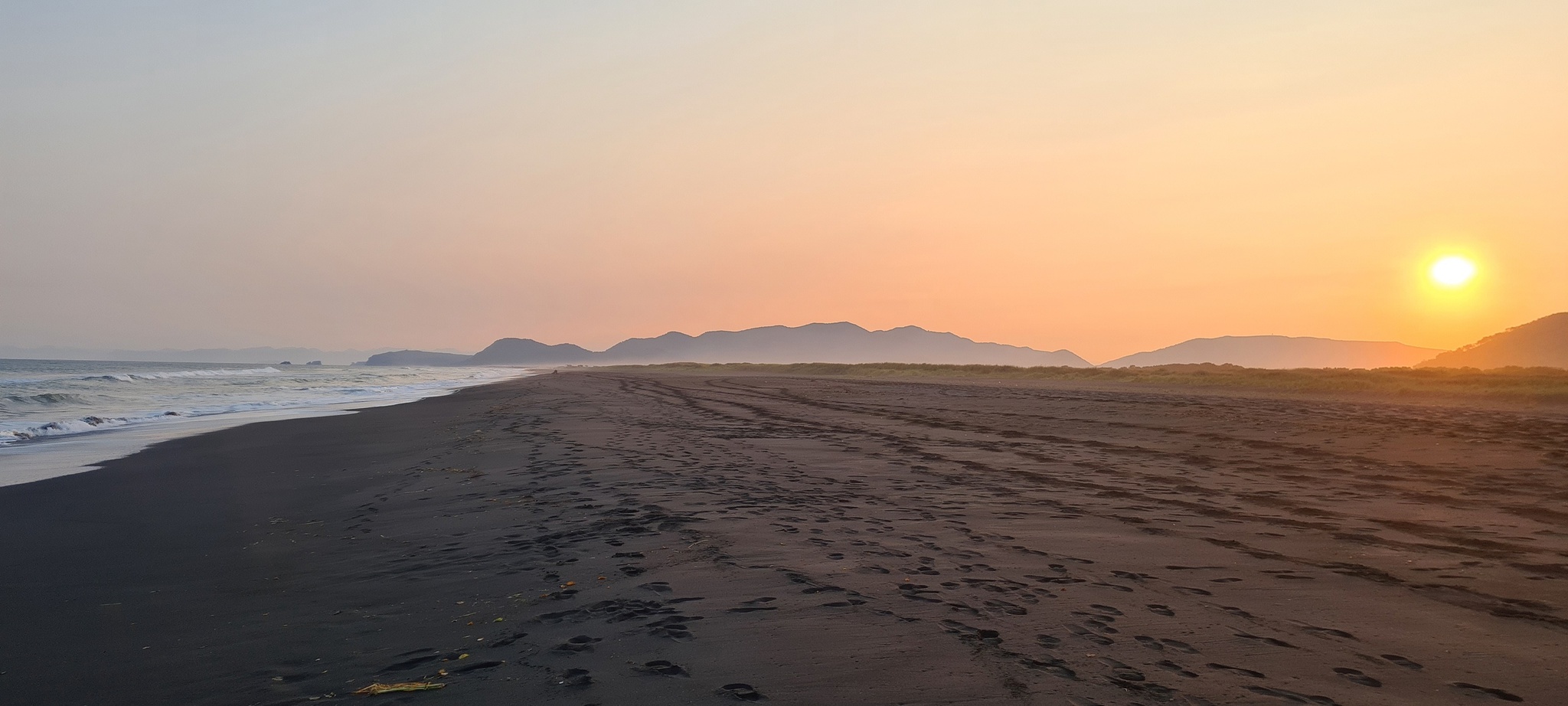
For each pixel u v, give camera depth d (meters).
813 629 4.21
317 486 10.06
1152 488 8.97
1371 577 5.22
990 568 5.47
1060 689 3.38
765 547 6.11
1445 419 17.36
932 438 14.48
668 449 13.13
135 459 12.93
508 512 7.93
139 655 4.14
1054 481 9.52
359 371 110.62
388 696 3.46
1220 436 14.34
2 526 7.73
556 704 3.32
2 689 3.70
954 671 3.60
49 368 90.00
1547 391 25.38
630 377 72.00
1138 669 3.62
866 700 3.30
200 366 120.88
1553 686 3.44
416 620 4.56
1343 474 9.91
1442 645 3.96
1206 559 5.73
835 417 19.52
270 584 5.50
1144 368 53.31
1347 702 3.26
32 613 4.93
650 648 3.97
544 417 20.70
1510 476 9.62
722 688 3.45
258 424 19.50
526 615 4.57
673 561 5.74
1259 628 4.21
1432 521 7.08
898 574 5.33
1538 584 5.07
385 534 7.10
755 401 27.45
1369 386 30.48
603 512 7.71
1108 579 5.18
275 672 3.82
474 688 3.52
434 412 23.70
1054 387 38.47
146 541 7.04
